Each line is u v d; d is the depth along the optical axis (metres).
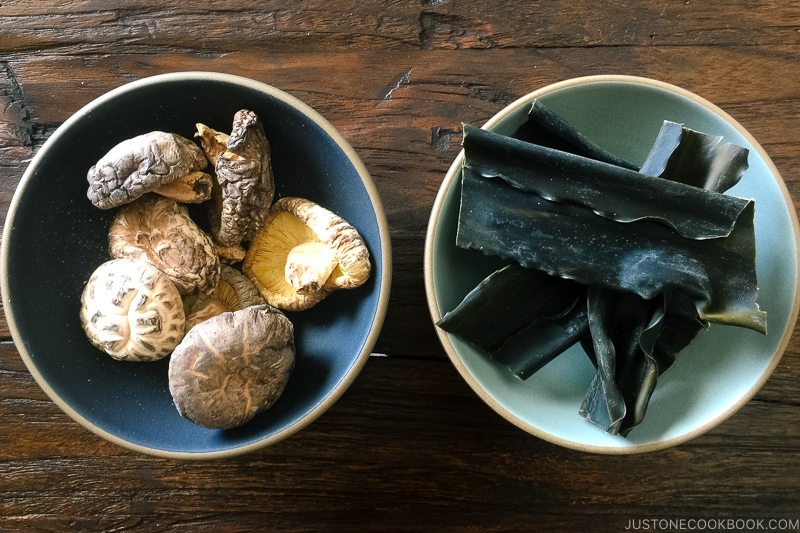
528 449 0.32
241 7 0.31
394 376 0.31
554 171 0.25
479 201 0.25
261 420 0.27
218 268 0.28
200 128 0.26
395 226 0.31
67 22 0.30
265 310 0.26
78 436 0.31
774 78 0.30
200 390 0.25
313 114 0.25
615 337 0.26
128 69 0.31
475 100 0.31
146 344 0.26
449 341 0.25
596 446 0.25
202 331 0.25
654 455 0.32
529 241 0.24
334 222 0.26
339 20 0.31
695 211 0.24
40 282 0.26
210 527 0.32
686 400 0.26
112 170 0.26
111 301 0.26
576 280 0.24
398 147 0.31
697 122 0.26
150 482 0.32
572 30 0.31
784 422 0.31
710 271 0.24
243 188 0.26
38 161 0.25
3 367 0.31
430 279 0.25
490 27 0.31
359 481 0.32
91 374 0.27
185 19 0.31
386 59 0.31
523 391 0.27
